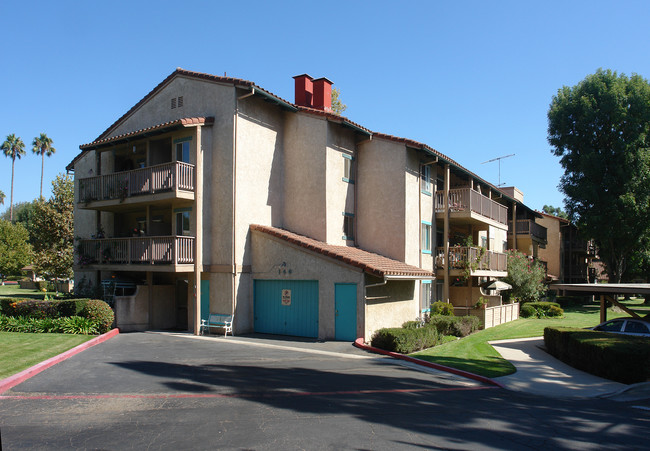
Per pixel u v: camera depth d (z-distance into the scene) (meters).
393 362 13.24
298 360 12.82
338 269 16.25
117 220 21.80
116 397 8.66
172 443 6.33
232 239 17.42
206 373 10.81
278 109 19.94
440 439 6.86
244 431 6.88
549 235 44.03
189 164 17.53
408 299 19.52
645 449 6.73
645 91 33.50
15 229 54.53
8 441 6.32
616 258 36.69
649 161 33.09
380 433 6.99
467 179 26.19
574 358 13.77
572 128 36.12
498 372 12.47
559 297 39.41
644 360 11.70
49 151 72.12
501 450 6.52
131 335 16.95
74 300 17.52
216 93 18.27
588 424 7.99
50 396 8.64
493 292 28.20
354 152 21.08
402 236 19.95
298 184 19.69
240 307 17.62
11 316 17.25
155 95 20.33
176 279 20.03
